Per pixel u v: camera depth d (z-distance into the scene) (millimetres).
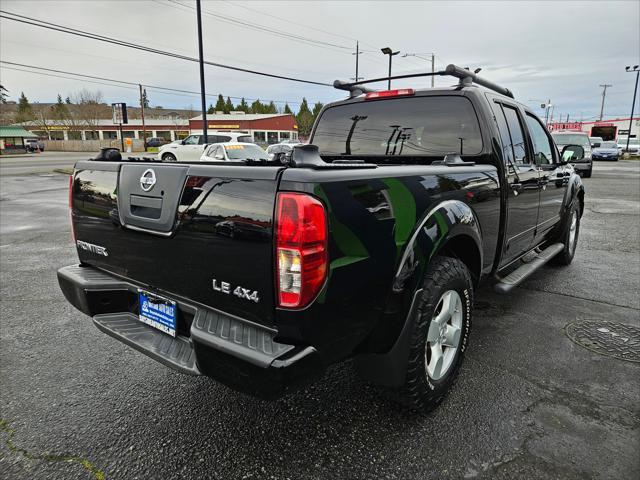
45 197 13133
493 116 3346
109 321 2523
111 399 2756
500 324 3848
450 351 2684
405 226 2188
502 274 3953
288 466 2180
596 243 7031
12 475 2129
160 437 2400
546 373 3018
